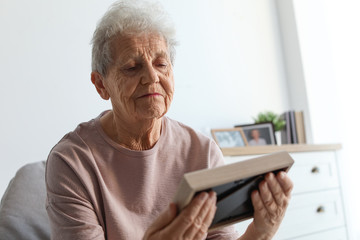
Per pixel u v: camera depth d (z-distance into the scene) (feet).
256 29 9.18
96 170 3.14
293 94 9.43
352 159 9.41
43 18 6.40
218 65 8.32
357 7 9.68
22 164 5.89
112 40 3.10
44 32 6.37
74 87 6.51
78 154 3.19
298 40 9.23
